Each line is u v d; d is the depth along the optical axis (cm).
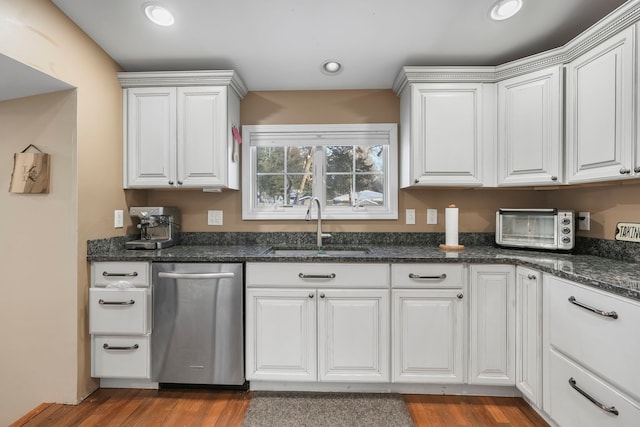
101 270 191
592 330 129
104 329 188
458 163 212
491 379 184
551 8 172
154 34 192
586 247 197
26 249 183
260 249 225
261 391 196
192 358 191
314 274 188
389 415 172
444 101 212
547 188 216
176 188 231
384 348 188
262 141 254
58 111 181
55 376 182
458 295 184
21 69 155
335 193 258
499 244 222
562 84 184
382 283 187
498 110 209
